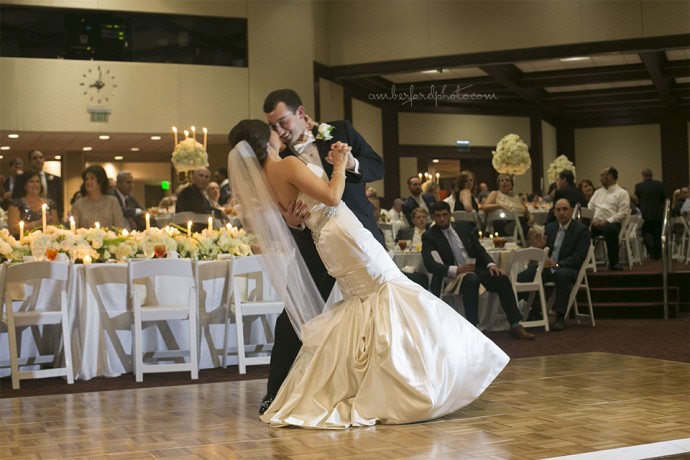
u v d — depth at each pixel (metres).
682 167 21.98
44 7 14.62
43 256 6.57
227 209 10.66
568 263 9.02
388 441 3.91
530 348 7.47
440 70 15.57
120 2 15.00
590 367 6.16
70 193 17.03
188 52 15.48
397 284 4.50
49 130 14.62
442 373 4.33
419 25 15.53
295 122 4.67
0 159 17.17
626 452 3.57
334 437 4.04
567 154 23.05
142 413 4.82
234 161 4.61
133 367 6.55
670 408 4.53
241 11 15.67
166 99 15.28
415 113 18.92
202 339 6.84
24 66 14.52
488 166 20.28
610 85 19.50
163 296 6.67
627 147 22.61
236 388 5.71
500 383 5.52
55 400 5.37
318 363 4.47
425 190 14.70
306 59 15.70
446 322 4.45
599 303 10.34
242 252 7.29
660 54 15.95
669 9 14.16
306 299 4.64
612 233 11.62
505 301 8.23
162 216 11.13
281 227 4.62
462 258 8.38
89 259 6.50
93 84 14.83
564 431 4.02
